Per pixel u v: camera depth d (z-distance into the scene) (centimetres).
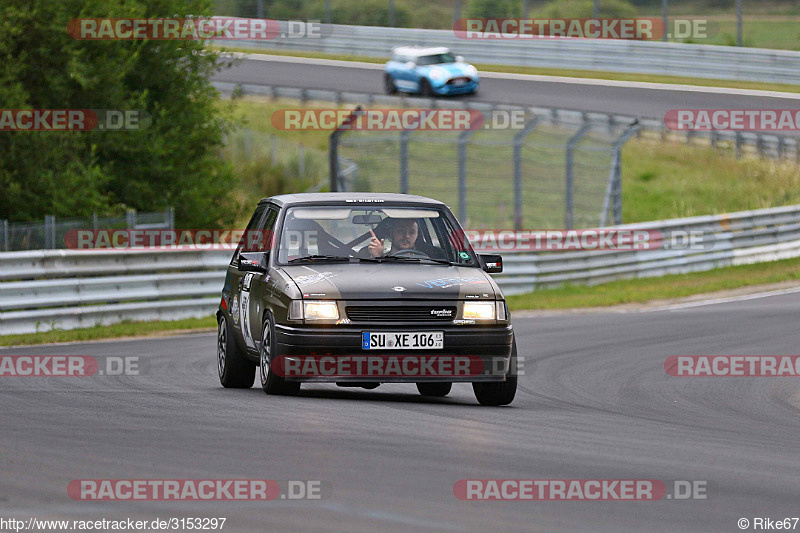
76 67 9406
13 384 3634
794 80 16262
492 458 2278
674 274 9569
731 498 1981
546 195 13112
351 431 2567
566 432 2731
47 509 1781
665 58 17088
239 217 11706
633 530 1716
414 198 3591
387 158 13588
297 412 2880
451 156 13850
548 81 16988
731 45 18250
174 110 10612
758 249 10412
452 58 15850
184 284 6506
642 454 2430
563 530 1698
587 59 17575
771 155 15000
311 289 3147
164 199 10231
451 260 3447
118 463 2144
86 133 9719
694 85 16512
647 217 13625
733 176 14712
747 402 3722
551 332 5950
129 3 9812
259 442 2391
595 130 14012
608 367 4547
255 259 3428
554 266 8562
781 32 18700
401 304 3138
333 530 1661
